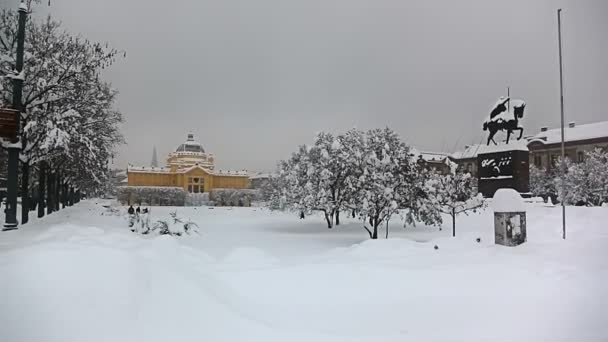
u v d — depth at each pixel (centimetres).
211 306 717
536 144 7638
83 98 2595
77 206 5456
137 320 634
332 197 3509
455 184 2744
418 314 816
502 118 4091
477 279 1016
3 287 630
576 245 1417
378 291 941
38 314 602
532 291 924
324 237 2852
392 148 2545
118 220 3309
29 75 2231
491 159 4081
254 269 1084
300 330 709
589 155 5694
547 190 6212
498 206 1566
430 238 2727
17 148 1777
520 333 699
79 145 2664
